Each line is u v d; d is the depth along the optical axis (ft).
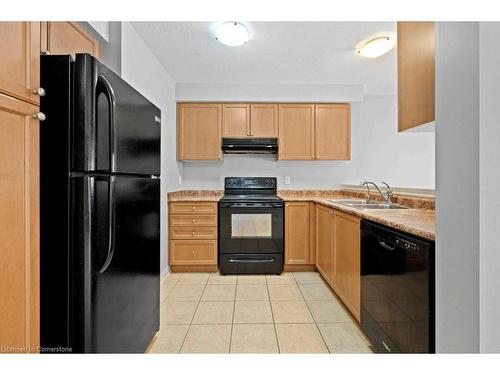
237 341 6.59
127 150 4.83
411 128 5.02
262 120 12.71
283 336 6.81
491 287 2.32
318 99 12.69
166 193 11.17
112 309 4.42
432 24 4.35
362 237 6.61
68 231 3.89
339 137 12.84
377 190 10.74
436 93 2.84
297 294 9.41
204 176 13.69
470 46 2.42
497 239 2.32
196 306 8.48
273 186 13.73
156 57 9.89
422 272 4.22
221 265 11.48
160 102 10.48
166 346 6.37
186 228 11.63
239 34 7.99
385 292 5.41
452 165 2.63
